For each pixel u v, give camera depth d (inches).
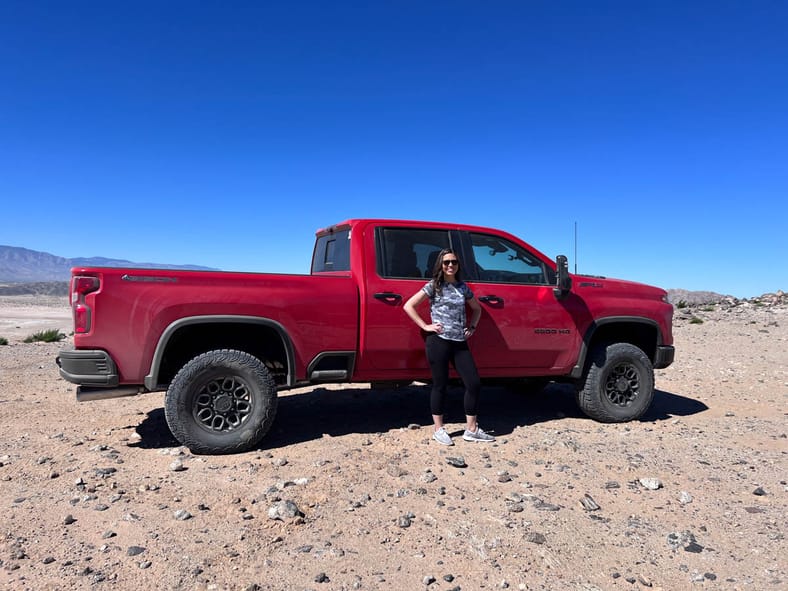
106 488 152.5
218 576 108.4
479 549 119.8
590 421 232.2
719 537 125.8
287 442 197.2
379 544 122.1
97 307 170.4
